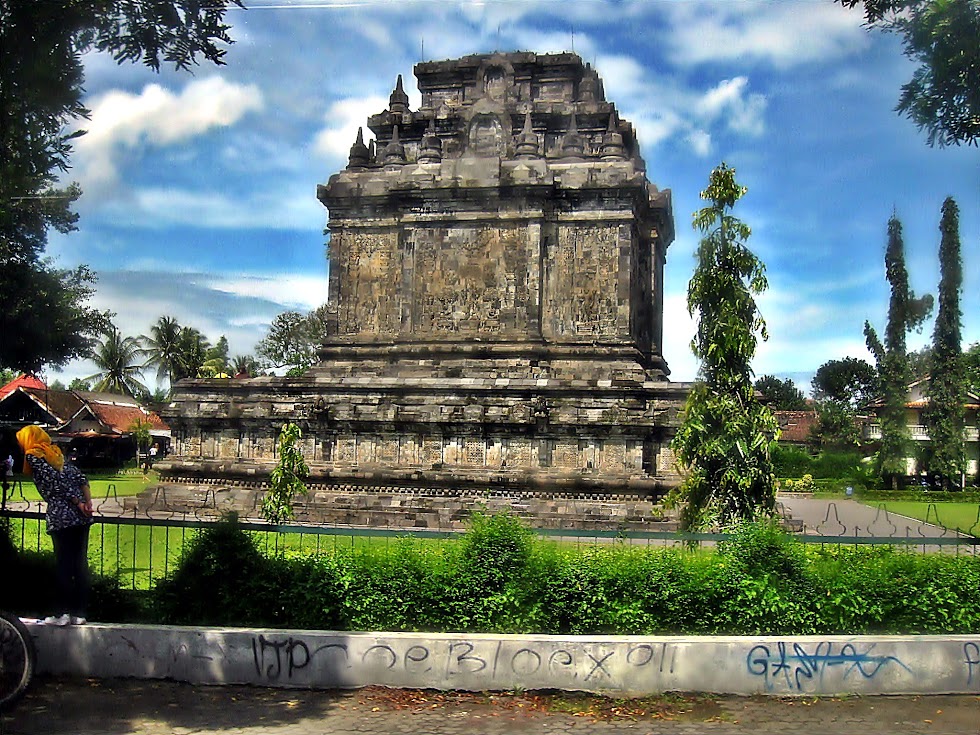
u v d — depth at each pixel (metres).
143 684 12.37
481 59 47.16
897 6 15.46
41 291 20.38
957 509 52.09
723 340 19.98
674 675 12.21
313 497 37.31
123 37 14.21
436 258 43.62
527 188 42.38
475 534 13.88
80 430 82.25
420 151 45.38
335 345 44.78
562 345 42.25
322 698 11.98
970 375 66.44
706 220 20.61
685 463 20.42
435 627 13.38
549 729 11.00
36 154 15.14
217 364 105.19
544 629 13.28
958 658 12.35
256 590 13.61
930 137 16.05
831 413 87.06
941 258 36.06
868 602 13.28
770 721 11.33
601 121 45.53
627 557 13.98
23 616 14.23
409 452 38.00
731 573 13.47
